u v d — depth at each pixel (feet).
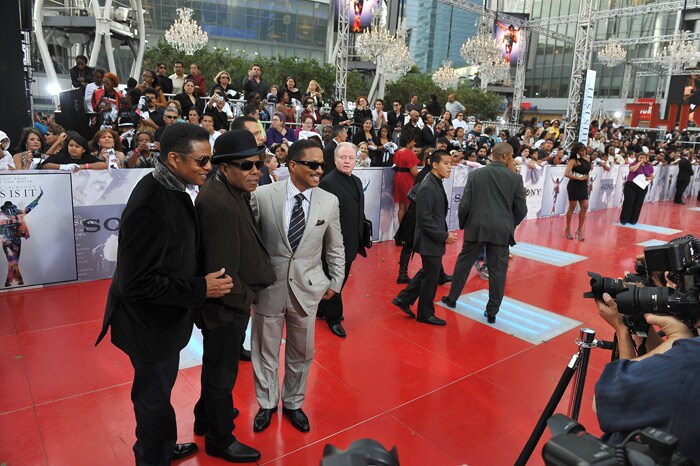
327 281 9.71
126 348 7.02
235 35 144.87
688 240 5.68
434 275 15.16
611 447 3.83
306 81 92.94
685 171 47.11
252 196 9.20
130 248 6.31
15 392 10.51
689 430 3.87
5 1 20.72
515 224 15.98
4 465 8.31
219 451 8.71
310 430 9.82
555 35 71.97
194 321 7.82
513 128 68.13
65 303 15.33
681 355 4.08
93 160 17.67
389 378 12.09
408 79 106.42
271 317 9.30
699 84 87.61
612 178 41.57
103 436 9.21
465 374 12.47
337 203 9.68
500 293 15.83
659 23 125.59
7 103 21.54
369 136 31.42
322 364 12.61
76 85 31.07
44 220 16.10
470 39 68.69
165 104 28.17
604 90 140.87
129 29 56.03
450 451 9.40
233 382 8.60
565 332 15.52
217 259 7.54
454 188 28.68
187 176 6.72
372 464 2.78
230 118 29.22
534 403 11.26
